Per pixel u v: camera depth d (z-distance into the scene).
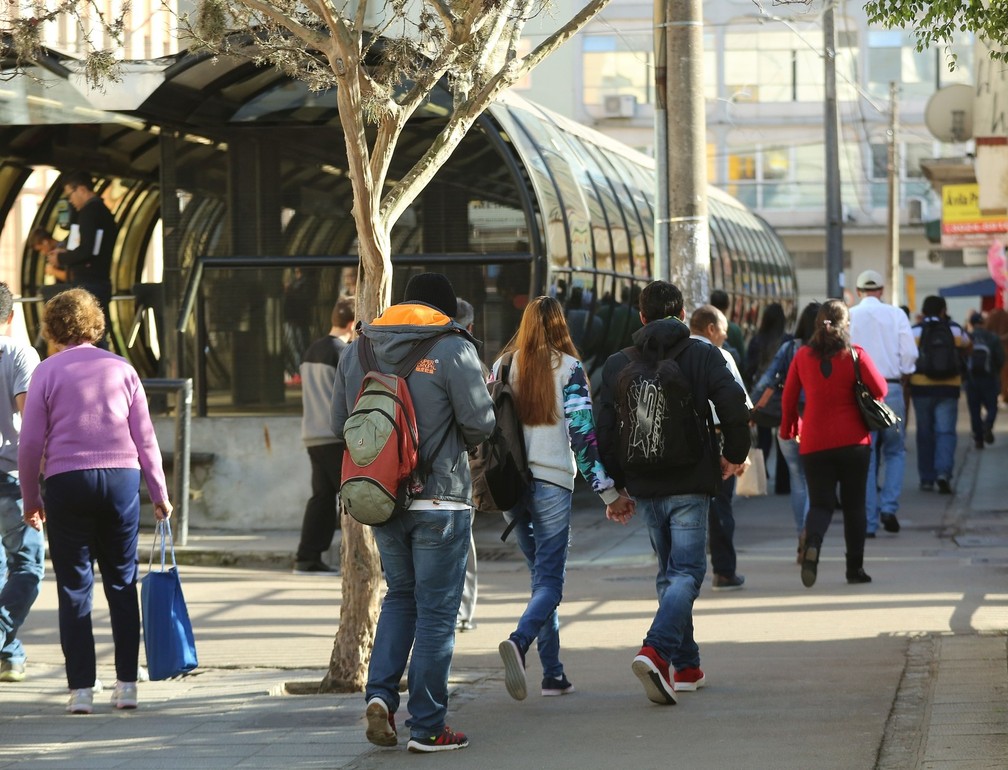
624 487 23.92
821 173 178.00
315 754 20.25
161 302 54.00
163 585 23.03
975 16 27.03
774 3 31.92
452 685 24.89
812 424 33.91
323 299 48.44
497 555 43.44
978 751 18.53
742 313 89.50
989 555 39.66
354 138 23.39
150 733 21.73
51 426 23.11
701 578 23.28
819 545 33.38
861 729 20.69
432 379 20.05
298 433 46.31
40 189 60.72
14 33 29.20
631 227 60.50
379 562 25.03
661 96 41.22
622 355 23.81
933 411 56.12
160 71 43.75
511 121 47.75
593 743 20.42
